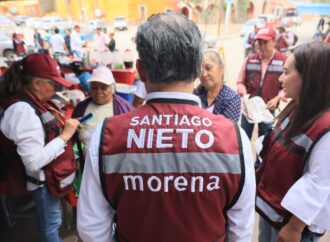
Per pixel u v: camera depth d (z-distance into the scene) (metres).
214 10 15.95
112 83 2.24
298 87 1.18
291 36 9.39
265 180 1.36
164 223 0.74
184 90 0.78
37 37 9.45
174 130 0.74
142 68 0.78
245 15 22.66
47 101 1.78
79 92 3.13
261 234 1.65
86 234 0.82
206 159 0.72
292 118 1.21
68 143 1.81
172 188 0.72
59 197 1.80
